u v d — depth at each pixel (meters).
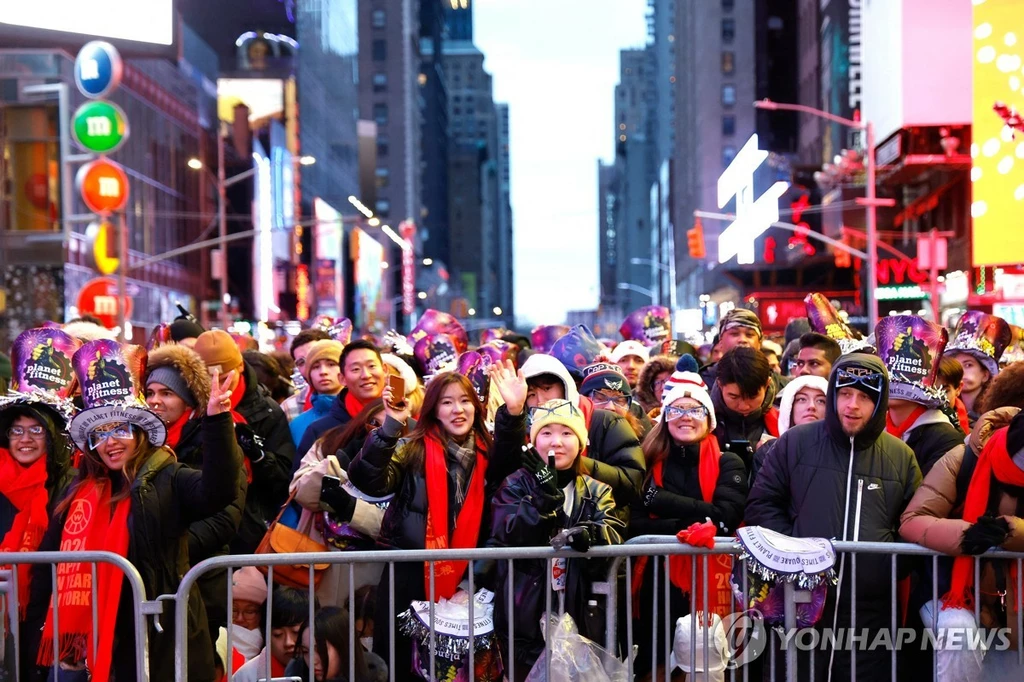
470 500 5.00
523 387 4.99
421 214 153.50
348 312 90.75
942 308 38.53
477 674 4.74
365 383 6.57
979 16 32.44
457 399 5.04
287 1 73.81
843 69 60.75
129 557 4.48
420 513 4.93
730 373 6.00
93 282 27.56
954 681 4.57
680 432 5.59
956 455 4.77
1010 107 32.09
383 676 4.91
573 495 4.90
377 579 4.99
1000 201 32.41
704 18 92.44
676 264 115.38
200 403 5.25
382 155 135.38
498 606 4.75
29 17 30.55
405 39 135.88
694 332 18.09
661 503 5.59
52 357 5.00
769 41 92.25
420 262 143.12
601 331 118.50
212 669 4.63
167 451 4.70
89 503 4.54
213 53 66.94
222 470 4.48
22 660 4.50
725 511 5.54
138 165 49.41
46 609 4.52
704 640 4.54
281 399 8.64
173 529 4.56
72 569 4.43
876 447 4.84
